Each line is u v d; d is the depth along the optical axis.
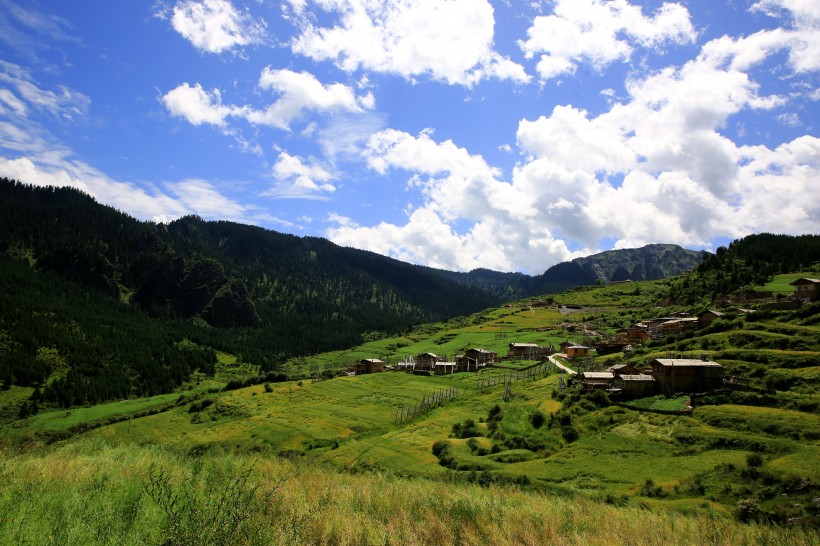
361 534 13.05
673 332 119.00
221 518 10.90
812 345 78.38
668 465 51.03
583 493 42.69
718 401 66.44
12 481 14.98
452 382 125.75
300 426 92.31
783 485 41.66
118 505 13.25
